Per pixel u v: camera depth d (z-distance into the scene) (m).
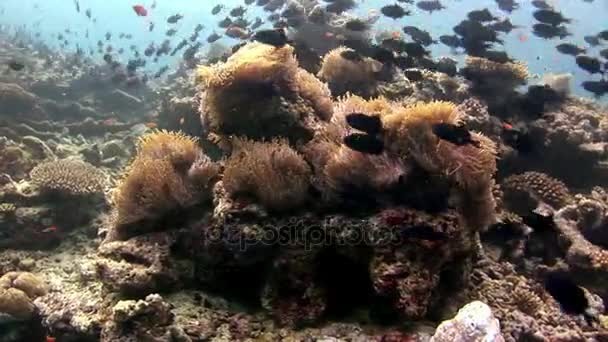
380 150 1.36
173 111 3.40
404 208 1.34
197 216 1.56
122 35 6.84
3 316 1.79
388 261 1.27
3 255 2.29
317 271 1.39
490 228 2.13
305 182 1.43
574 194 2.66
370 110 1.61
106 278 1.45
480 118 2.54
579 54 3.25
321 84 1.89
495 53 2.86
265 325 1.35
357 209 1.39
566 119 2.89
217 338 1.30
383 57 2.54
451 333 1.10
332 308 1.40
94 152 3.47
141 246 1.52
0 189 2.46
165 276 1.46
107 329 1.30
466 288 1.52
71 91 4.75
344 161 1.39
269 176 1.39
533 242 2.16
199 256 1.50
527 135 2.66
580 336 1.52
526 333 1.47
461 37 3.04
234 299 1.48
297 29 3.38
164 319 1.30
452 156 1.38
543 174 2.48
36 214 2.37
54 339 1.53
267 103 1.63
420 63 2.75
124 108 4.74
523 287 1.75
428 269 1.29
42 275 2.13
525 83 2.94
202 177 1.58
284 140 1.51
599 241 2.19
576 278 2.00
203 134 2.04
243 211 1.38
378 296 1.33
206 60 4.80
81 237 2.45
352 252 1.36
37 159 3.07
